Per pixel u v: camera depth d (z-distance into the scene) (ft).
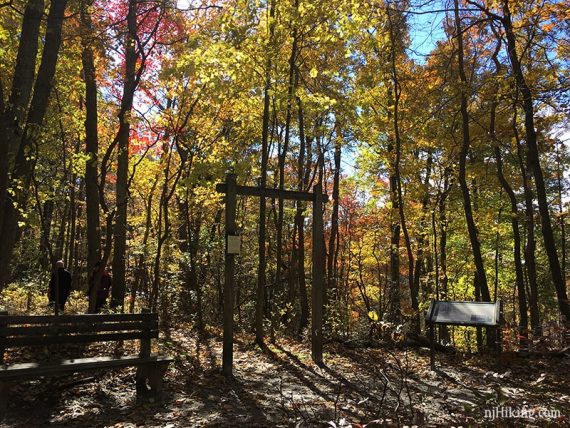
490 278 74.18
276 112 36.96
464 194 42.45
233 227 24.85
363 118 41.68
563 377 23.02
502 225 55.93
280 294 50.01
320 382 22.84
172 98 37.17
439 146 48.70
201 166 30.76
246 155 48.01
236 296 62.23
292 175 68.80
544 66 38.86
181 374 22.94
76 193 66.85
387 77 42.16
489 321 24.48
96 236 39.93
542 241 73.72
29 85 25.66
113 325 19.04
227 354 23.58
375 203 58.34
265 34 31.76
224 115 39.04
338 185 67.56
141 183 46.34
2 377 15.44
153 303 39.34
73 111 34.53
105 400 18.60
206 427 16.12
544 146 50.08
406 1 31.53
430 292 60.70
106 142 49.24
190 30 34.65
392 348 30.73
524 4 34.12
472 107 51.49
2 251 24.66
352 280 79.46
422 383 22.98
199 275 50.65
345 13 30.55
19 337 17.37
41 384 19.16
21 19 30.66
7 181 20.20
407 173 47.62
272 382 22.58
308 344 33.73
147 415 17.19
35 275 51.78
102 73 39.93
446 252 64.44
